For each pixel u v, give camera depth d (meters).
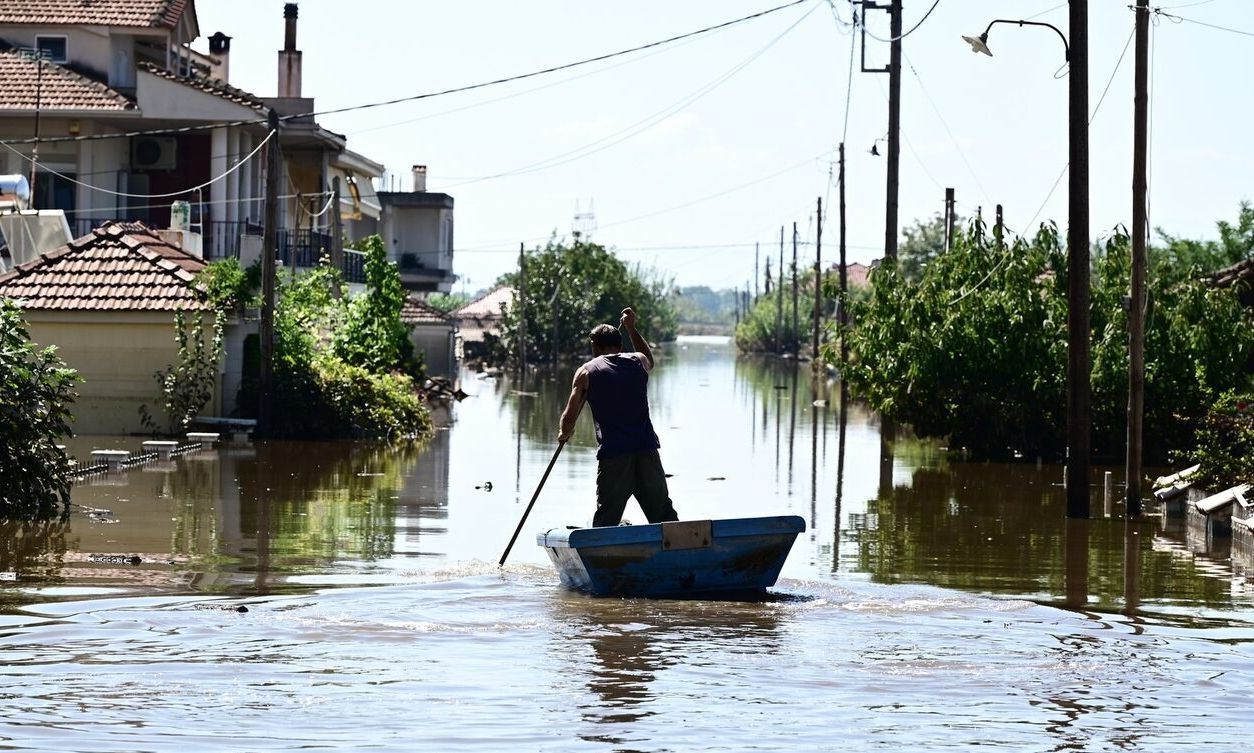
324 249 61.50
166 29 56.41
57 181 54.75
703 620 15.10
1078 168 26.31
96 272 39.31
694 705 11.85
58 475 22.77
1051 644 14.36
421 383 57.56
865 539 22.94
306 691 12.06
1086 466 26.02
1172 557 21.28
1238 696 12.46
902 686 12.58
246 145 57.56
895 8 53.38
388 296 51.25
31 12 56.38
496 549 20.58
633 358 17.86
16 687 12.03
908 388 37.97
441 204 98.12
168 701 11.70
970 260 39.78
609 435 17.53
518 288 110.12
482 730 11.06
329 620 14.80
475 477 31.22
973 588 18.17
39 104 52.31
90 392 38.56
